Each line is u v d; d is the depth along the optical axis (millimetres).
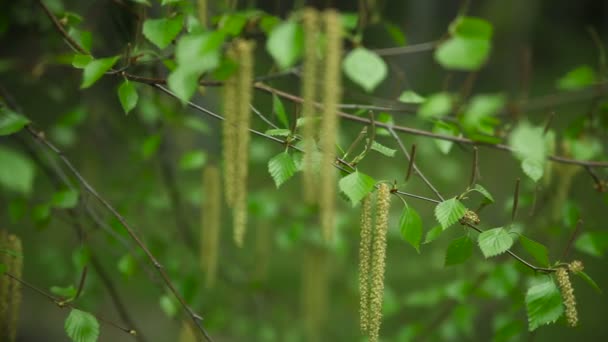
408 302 899
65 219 841
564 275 711
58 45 940
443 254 1166
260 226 1021
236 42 678
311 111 659
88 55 703
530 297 711
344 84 1099
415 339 922
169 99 940
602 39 3820
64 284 1115
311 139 665
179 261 949
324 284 954
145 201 925
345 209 1070
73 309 723
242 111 675
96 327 722
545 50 3627
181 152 1130
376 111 803
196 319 736
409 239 704
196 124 894
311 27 639
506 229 722
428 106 646
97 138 1061
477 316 1071
